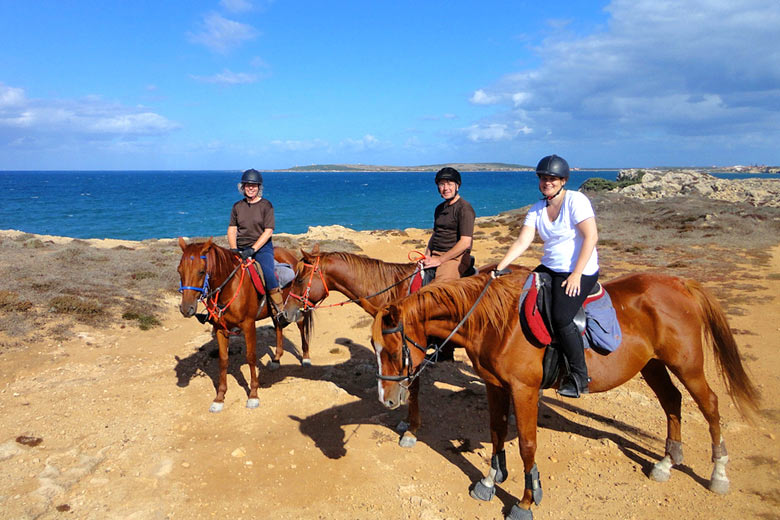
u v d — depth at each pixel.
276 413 5.92
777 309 9.34
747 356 7.14
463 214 5.26
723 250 15.92
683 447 5.04
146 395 6.28
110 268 12.49
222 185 140.00
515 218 25.20
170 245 17.77
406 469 4.77
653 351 4.21
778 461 4.70
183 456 4.91
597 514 4.07
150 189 109.31
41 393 6.18
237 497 4.31
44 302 9.09
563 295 3.76
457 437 5.39
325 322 10.02
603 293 4.09
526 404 3.91
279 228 36.59
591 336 3.92
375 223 38.97
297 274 6.00
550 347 3.91
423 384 6.74
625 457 4.89
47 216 45.53
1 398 5.99
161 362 7.40
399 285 5.61
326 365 7.57
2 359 6.99
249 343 6.14
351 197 75.88
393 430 5.53
